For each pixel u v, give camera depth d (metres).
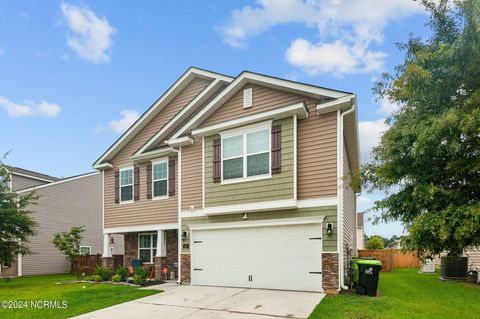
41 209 21.58
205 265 12.64
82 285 13.68
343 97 10.50
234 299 9.71
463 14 5.24
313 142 10.94
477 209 4.67
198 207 13.20
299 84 11.26
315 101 11.24
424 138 5.12
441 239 4.94
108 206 17.05
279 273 11.00
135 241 16.97
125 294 11.02
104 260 16.62
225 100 12.92
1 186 15.91
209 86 14.37
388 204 6.00
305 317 7.56
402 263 23.72
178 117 14.89
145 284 13.09
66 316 8.66
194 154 13.73
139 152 15.85
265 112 11.45
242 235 11.95
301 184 10.92
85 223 24.38
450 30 5.64
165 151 14.98
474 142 4.99
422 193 5.40
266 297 9.74
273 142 11.38
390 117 6.34
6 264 16.23
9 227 15.42
